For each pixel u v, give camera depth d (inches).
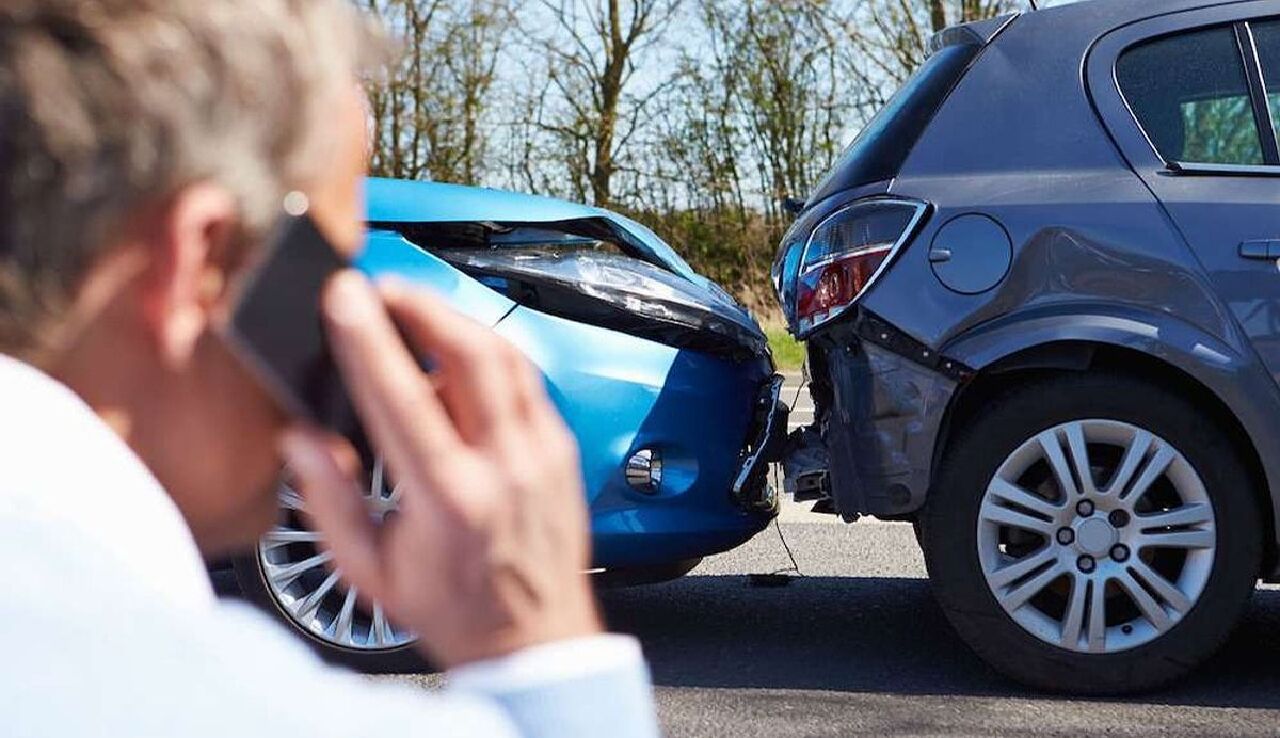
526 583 26.4
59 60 23.8
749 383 170.2
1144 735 143.5
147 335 25.9
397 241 161.5
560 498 27.0
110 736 21.8
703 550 167.5
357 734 23.3
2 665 21.7
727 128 799.1
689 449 164.9
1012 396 153.2
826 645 177.6
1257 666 166.6
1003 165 155.3
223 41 25.2
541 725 25.3
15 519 22.7
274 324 26.2
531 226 166.2
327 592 165.2
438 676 163.9
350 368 26.4
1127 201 151.8
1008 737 142.9
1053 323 150.3
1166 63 157.1
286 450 27.1
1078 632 152.6
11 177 23.9
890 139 160.2
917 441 153.4
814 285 158.6
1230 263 149.6
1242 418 149.0
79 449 24.0
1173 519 151.4
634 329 163.9
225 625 23.8
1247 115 154.9
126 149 24.2
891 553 228.4
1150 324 149.7
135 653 22.3
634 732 26.0
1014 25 161.2
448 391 27.5
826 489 165.0
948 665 168.1
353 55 28.5
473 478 26.4
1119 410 151.3
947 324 152.3
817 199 166.1
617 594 204.8
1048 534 152.6
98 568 22.8
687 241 810.2
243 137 25.6
